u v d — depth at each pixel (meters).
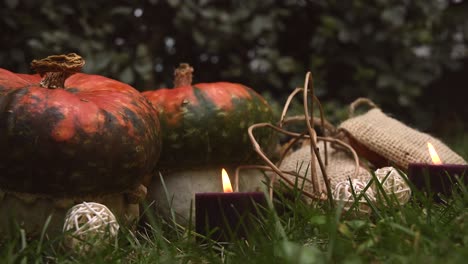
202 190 1.17
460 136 2.26
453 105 2.58
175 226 1.05
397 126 1.29
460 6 2.37
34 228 0.99
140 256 0.94
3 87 1.01
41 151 0.97
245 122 1.18
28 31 1.84
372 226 0.93
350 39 2.07
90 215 0.95
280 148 1.38
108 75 1.91
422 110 2.30
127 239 0.98
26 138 0.97
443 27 2.27
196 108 1.16
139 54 1.91
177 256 0.93
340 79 2.26
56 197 0.99
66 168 0.98
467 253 0.82
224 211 0.98
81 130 0.99
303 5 2.23
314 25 2.25
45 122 0.98
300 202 1.04
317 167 1.24
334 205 1.03
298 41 2.28
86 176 0.99
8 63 1.86
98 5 1.92
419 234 0.87
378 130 1.26
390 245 0.87
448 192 1.04
